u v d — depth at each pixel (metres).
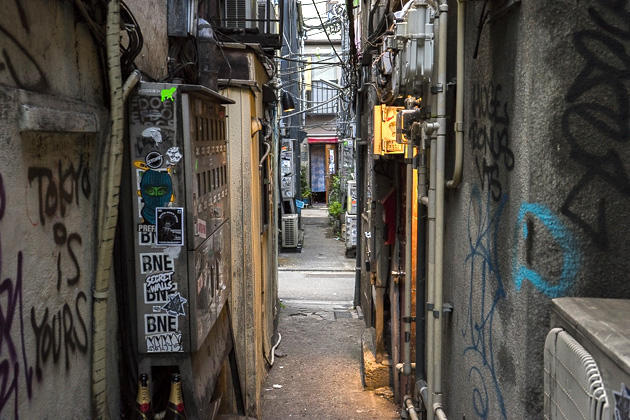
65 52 2.66
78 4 2.72
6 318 2.09
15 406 2.16
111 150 2.96
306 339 9.89
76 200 2.75
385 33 6.36
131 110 3.44
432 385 3.43
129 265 3.50
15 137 2.14
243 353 6.34
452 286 3.56
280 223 18.33
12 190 2.13
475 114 2.99
